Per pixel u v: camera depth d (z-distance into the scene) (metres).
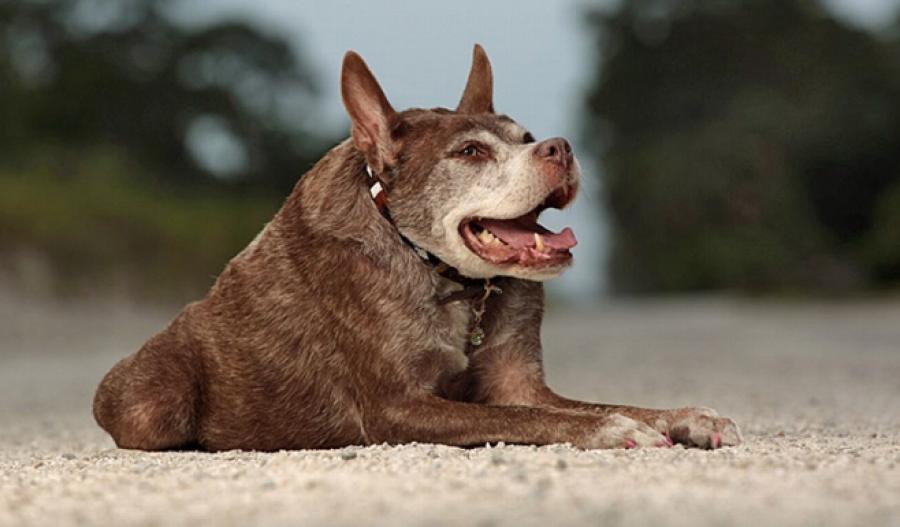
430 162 7.96
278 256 8.25
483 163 7.88
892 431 8.56
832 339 23.42
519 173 7.70
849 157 60.66
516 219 8.05
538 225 8.08
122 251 33.94
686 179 60.19
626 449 6.99
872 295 49.22
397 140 8.06
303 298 8.09
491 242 7.83
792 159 60.62
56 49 55.97
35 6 55.62
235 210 39.81
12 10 55.28
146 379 8.41
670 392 13.45
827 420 9.58
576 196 7.87
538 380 8.28
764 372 16.19
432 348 7.90
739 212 59.56
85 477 6.31
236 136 58.00
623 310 44.88
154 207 37.06
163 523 4.93
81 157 45.03
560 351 22.44
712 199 59.66
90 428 10.74
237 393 8.27
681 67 70.38
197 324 8.52
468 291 8.01
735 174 59.53
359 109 8.08
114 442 9.08
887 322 29.42
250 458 7.20
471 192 7.82
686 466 6.02
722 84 69.50
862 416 9.91
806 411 10.56
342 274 7.95
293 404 8.14
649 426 7.50
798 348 21.06
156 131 56.59
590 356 20.83
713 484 5.44
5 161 43.31
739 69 69.31
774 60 67.31
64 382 16.95
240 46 58.97
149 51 57.78
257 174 57.56
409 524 4.65
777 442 7.57
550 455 6.43
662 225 61.66
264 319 8.20
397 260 7.92
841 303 44.09
